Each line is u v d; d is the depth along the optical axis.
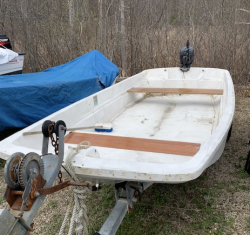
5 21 8.95
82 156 1.69
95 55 5.72
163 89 4.45
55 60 8.52
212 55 7.78
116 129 3.42
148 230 2.36
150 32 8.37
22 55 5.88
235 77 7.71
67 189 3.03
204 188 2.92
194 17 8.44
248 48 7.67
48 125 1.46
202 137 3.13
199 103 4.60
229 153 3.70
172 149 2.19
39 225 2.50
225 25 7.88
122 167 1.57
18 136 2.14
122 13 7.89
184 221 2.45
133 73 8.34
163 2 8.48
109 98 3.88
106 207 2.69
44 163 1.41
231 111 2.61
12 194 1.26
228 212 2.54
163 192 2.87
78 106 3.01
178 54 8.00
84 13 8.98
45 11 9.04
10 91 3.39
